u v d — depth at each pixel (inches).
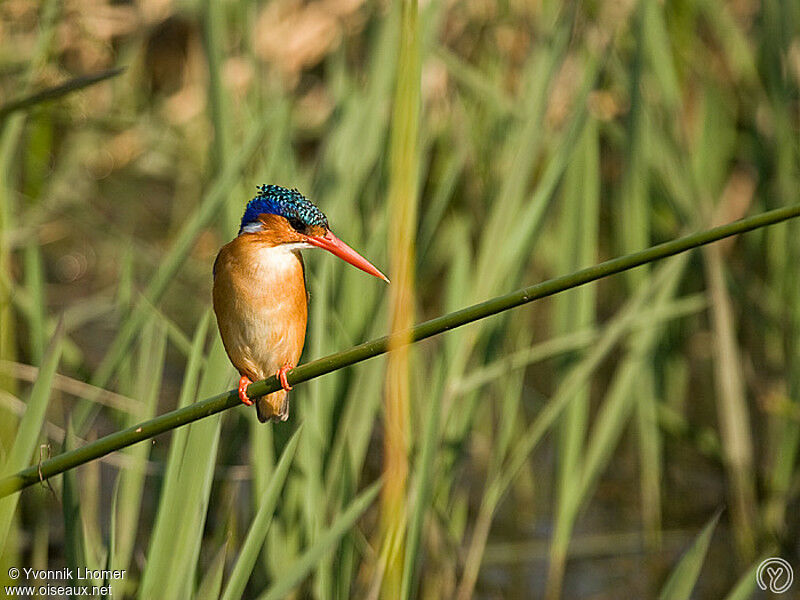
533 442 346.0
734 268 518.9
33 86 382.9
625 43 465.7
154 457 345.7
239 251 259.9
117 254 599.5
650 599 386.0
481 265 346.0
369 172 382.6
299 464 299.7
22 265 462.3
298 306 262.4
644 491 430.0
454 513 370.9
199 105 578.9
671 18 478.9
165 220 647.1
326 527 302.0
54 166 582.2
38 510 326.0
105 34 532.7
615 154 533.3
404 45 186.4
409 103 186.2
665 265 382.3
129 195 634.8
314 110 551.8
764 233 454.3
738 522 400.8
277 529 296.5
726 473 438.6
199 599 235.5
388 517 199.9
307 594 310.5
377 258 344.2
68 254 600.1
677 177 419.5
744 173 542.0
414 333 188.2
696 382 537.6
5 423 249.9
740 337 477.1
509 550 408.8
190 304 579.5
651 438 396.2
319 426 302.2
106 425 450.6
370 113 373.1
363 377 318.7
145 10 542.6
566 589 390.6
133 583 309.4
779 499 398.6
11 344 271.0
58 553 371.6
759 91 458.0
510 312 357.7
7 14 446.3
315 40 529.3
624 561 406.6
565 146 359.9
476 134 473.7
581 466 404.2
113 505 254.1
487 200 452.4
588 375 346.9
